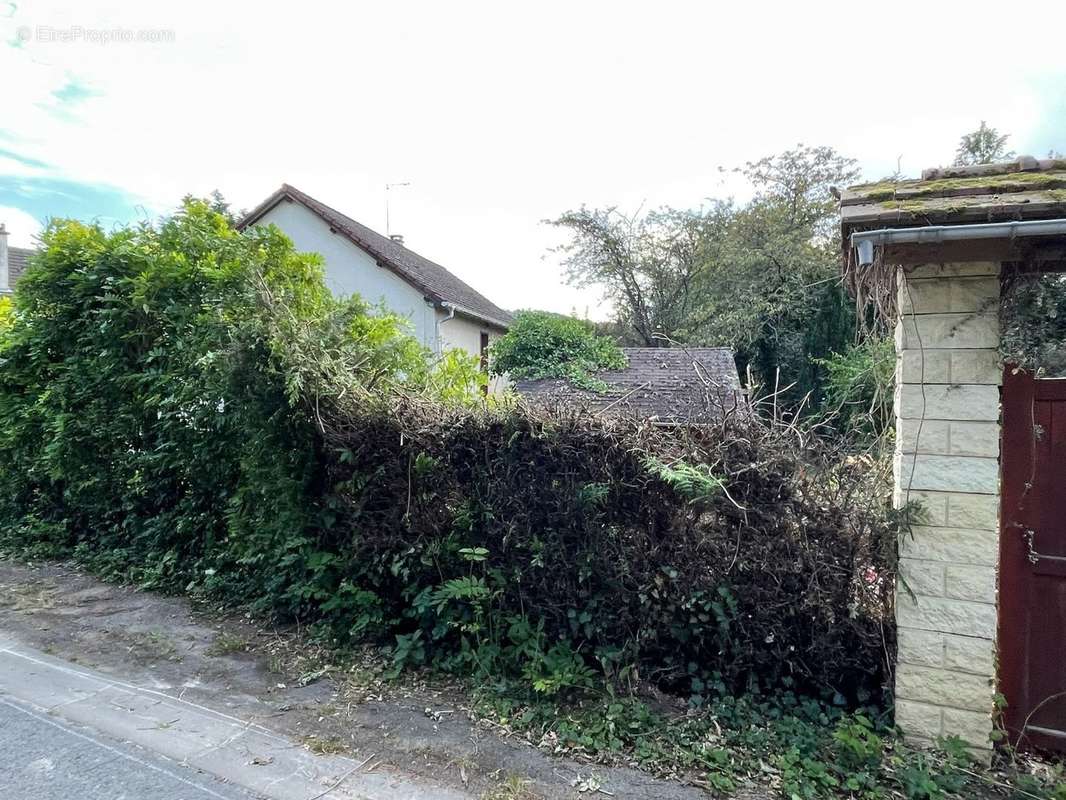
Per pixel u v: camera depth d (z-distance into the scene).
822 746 3.11
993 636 3.07
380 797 2.81
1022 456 3.18
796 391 20.14
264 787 2.88
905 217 2.91
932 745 3.14
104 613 5.08
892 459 3.61
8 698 3.70
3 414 7.01
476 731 3.37
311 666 4.17
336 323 5.15
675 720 3.36
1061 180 3.02
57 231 6.78
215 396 5.27
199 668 4.14
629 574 3.65
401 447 4.26
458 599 4.11
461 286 24.92
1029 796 2.78
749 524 3.44
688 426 3.73
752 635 3.49
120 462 6.23
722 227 25.22
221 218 6.48
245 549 5.25
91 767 3.02
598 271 27.06
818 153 24.14
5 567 6.29
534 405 4.04
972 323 3.11
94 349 6.34
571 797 2.80
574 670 3.68
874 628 3.36
